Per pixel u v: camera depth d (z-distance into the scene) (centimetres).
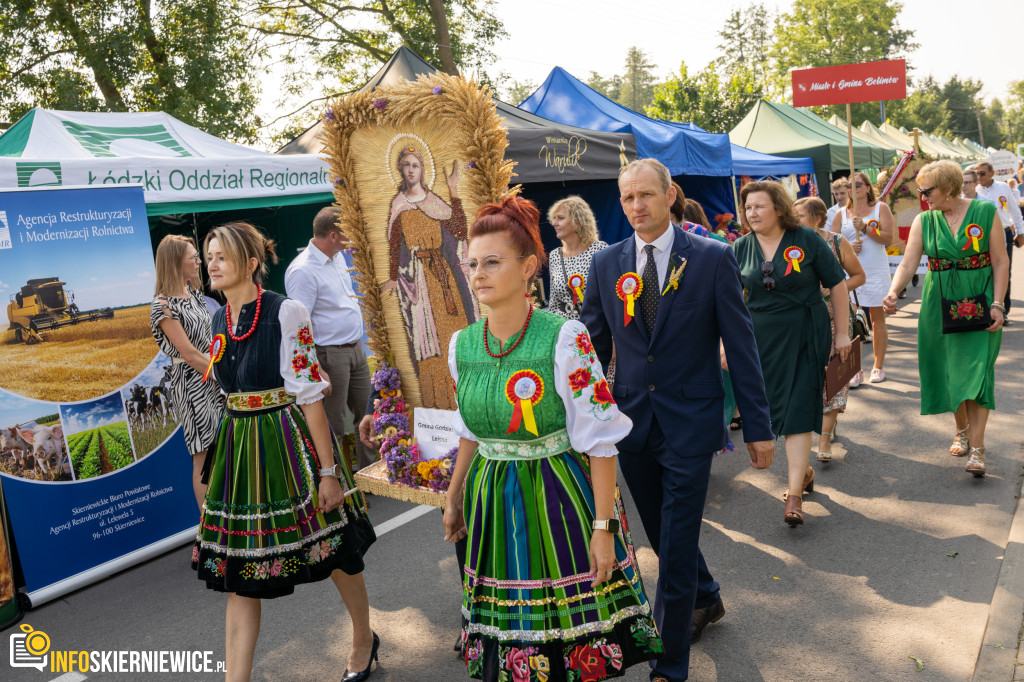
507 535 214
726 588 368
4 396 404
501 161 272
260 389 277
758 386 277
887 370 770
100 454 440
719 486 506
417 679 314
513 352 214
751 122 1523
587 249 438
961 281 464
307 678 323
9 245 408
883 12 5609
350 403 546
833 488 482
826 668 298
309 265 509
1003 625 315
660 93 2880
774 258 418
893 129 2522
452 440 296
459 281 285
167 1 1694
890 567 374
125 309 455
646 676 297
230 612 281
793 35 5778
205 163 569
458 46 2297
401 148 293
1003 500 440
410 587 396
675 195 290
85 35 1555
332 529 285
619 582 218
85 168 491
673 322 279
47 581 414
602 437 209
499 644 212
